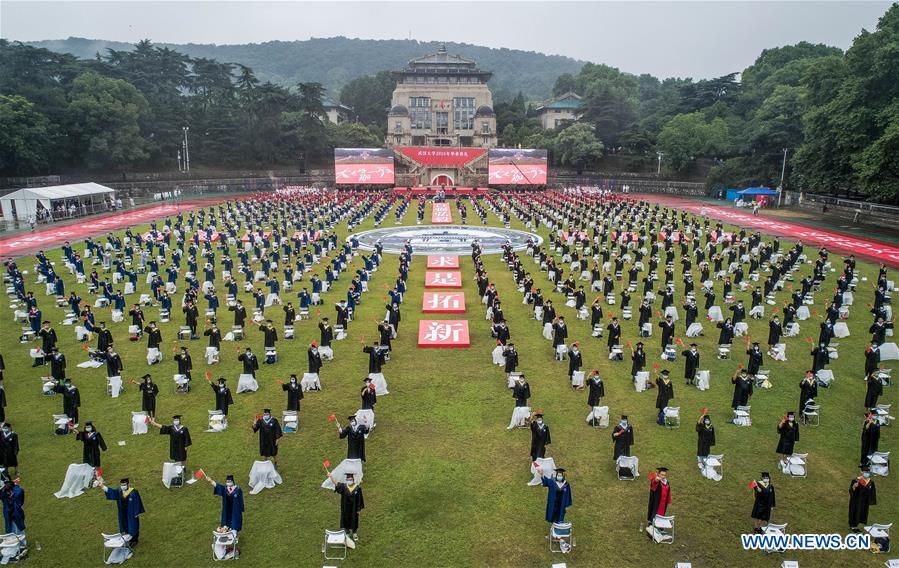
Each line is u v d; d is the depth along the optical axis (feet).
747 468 65.92
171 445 64.18
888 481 63.72
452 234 222.69
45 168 341.00
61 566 51.08
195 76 508.94
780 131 333.42
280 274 157.58
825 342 97.81
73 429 73.87
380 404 81.51
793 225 242.37
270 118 459.32
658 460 67.26
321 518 57.36
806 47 506.48
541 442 65.46
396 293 122.31
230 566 50.80
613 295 130.82
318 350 95.86
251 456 68.13
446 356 99.66
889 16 231.30
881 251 186.80
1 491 52.85
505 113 568.82
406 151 397.39
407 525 56.24
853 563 51.67
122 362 96.58
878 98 216.74
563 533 52.26
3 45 364.17
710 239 181.47
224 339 108.17
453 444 70.79
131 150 362.53
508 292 140.56
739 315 109.09
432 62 565.94
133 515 52.75
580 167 457.68
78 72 382.63
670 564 51.29
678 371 93.25
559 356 97.66
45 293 138.41
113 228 229.86
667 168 436.35
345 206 274.16
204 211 253.44
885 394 84.84
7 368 94.17
